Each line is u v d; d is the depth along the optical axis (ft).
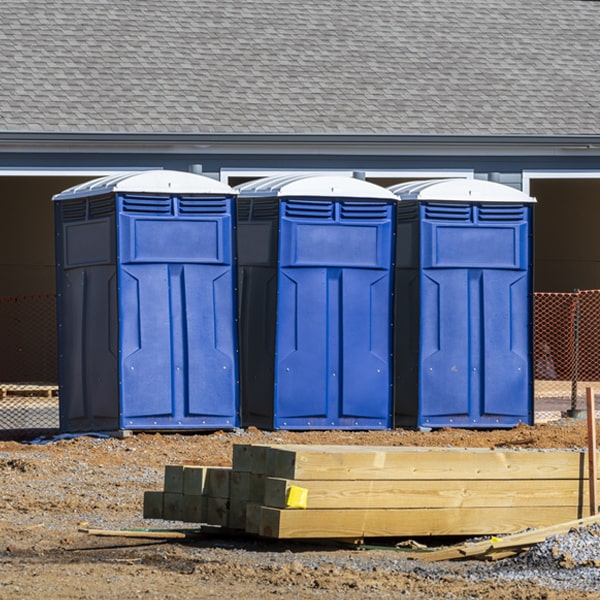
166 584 61.31
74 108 169.68
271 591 60.08
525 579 62.80
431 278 122.93
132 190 113.91
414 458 71.31
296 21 196.95
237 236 117.70
